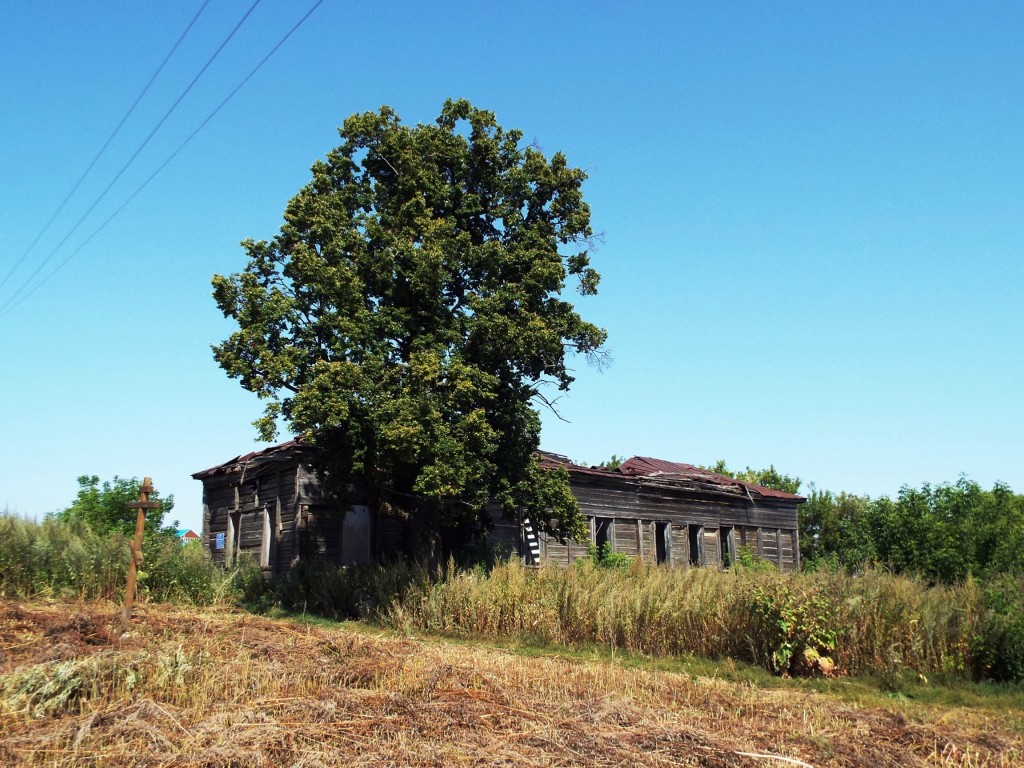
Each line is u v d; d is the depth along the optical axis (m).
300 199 24.06
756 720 10.08
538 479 25.16
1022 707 12.74
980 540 28.83
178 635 12.48
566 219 26.17
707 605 17.27
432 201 24.98
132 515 34.97
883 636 15.50
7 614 13.33
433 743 7.75
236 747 7.19
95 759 6.94
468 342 23.89
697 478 37.97
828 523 50.72
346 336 22.31
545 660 14.82
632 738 8.34
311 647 12.05
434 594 20.89
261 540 29.62
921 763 8.27
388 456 21.94
